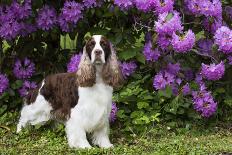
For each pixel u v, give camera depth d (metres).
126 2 7.00
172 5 7.10
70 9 7.14
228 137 6.94
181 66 7.36
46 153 6.18
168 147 6.28
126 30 7.49
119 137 6.89
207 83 7.30
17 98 7.62
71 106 6.36
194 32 7.52
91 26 7.71
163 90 7.09
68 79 6.52
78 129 6.29
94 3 7.17
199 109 7.05
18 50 7.64
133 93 7.21
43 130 7.01
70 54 7.81
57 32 7.50
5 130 7.00
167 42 6.96
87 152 6.10
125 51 7.38
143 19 7.33
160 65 7.21
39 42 7.69
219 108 7.51
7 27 7.11
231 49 6.98
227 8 7.80
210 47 7.38
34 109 6.91
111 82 6.30
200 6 7.22
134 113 7.12
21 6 7.09
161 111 7.27
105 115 6.35
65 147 6.36
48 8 7.27
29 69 7.54
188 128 7.11
